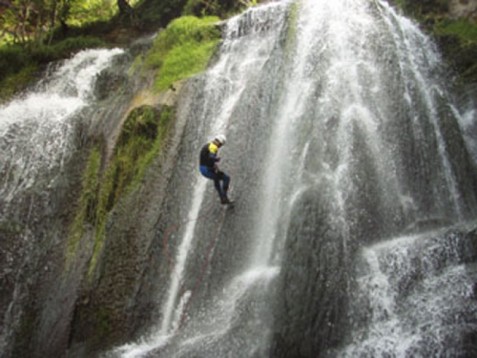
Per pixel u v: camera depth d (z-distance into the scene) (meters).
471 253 7.96
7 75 17.75
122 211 11.34
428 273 7.95
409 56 12.31
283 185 10.05
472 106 11.68
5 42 21.83
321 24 12.80
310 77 11.62
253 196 10.48
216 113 12.36
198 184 11.24
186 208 11.04
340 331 7.61
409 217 9.45
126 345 9.62
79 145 13.47
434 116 11.06
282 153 10.66
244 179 10.82
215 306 9.24
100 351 9.77
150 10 21.61
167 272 10.34
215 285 9.68
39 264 11.53
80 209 12.07
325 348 7.50
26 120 14.66
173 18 20.88
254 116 11.73
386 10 13.64
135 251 10.71
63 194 12.51
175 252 10.53
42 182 12.94
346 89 11.05
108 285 10.47
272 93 11.92
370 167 9.76
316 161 9.87
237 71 13.18
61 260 11.39
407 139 10.40
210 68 13.91
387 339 7.38
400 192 9.77
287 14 13.80
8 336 10.74
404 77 11.38
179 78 13.84
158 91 13.70
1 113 15.16
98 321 10.17
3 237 11.95
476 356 6.68
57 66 17.86
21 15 20.67
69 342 10.11
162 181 11.52
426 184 10.01
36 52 18.23
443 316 7.27
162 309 9.91
